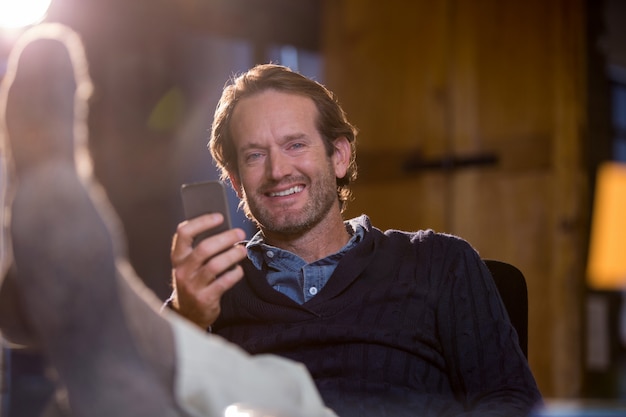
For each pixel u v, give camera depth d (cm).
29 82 84
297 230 202
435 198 447
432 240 207
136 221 569
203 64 596
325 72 495
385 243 206
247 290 203
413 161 455
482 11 438
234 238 171
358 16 483
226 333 203
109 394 82
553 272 412
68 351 82
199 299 169
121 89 567
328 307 195
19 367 347
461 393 194
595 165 422
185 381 91
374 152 471
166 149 580
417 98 457
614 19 430
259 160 204
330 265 203
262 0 558
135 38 567
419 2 459
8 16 340
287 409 101
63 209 80
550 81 417
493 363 191
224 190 177
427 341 195
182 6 561
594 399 405
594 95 423
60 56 85
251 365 101
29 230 79
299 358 193
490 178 432
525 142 423
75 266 80
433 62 453
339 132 210
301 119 203
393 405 189
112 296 83
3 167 88
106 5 550
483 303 197
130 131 571
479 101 438
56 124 83
